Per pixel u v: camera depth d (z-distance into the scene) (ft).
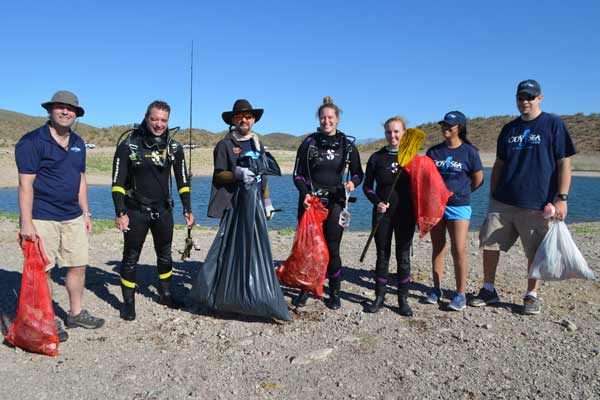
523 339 15.26
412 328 16.17
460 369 13.35
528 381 12.69
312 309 17.99
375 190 17.53
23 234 13.93
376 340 15.16
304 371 13.23
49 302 14.12
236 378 12.84
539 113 16.96
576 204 70.23
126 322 16.60
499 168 18.16
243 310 16.28
